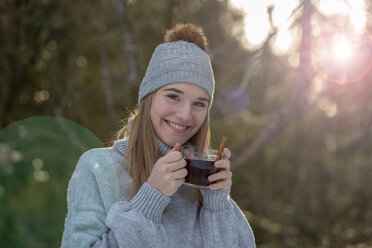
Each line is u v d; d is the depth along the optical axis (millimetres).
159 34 4527
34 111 4438
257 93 6414
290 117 3168
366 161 7656
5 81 4301
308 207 8320
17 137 2234
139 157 1718
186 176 1588
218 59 3346
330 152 8164
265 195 8445
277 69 5656
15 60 4266
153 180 1535
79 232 1500
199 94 1695
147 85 1743
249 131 5789
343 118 6520
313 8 3531
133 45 3402
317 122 7301
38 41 4445
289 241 7422
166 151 1749
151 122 1738
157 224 1532
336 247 7254
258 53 3070
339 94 4938
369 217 7719
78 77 4777
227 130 5828
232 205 1847
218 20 5246
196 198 1810
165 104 1678
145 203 1515
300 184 8492
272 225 7609
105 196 1586
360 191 8078
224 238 1722
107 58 4914
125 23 3455
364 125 6375
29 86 4504
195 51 1720
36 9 4289
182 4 4844
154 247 1484
